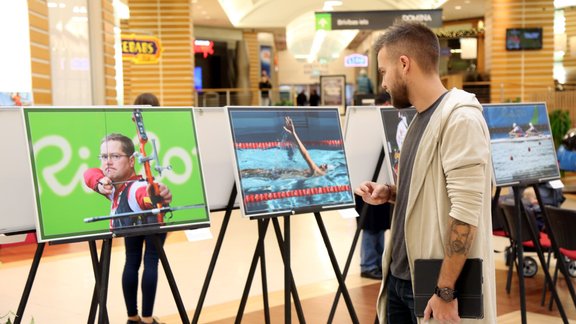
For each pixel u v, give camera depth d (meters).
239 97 19.19
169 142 2.93
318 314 4.65
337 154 3.46
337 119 3.53
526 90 17.19
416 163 2.31
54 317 4.66
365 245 5.64
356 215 3.48
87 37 6.91
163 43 16.44
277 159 3.21
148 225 2.77
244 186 3.06
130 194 2.76
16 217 2.73
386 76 2.42
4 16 5.91
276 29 30.44
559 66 19.08
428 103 2.36
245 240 7.41
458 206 2.13
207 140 3.38
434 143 2.25
